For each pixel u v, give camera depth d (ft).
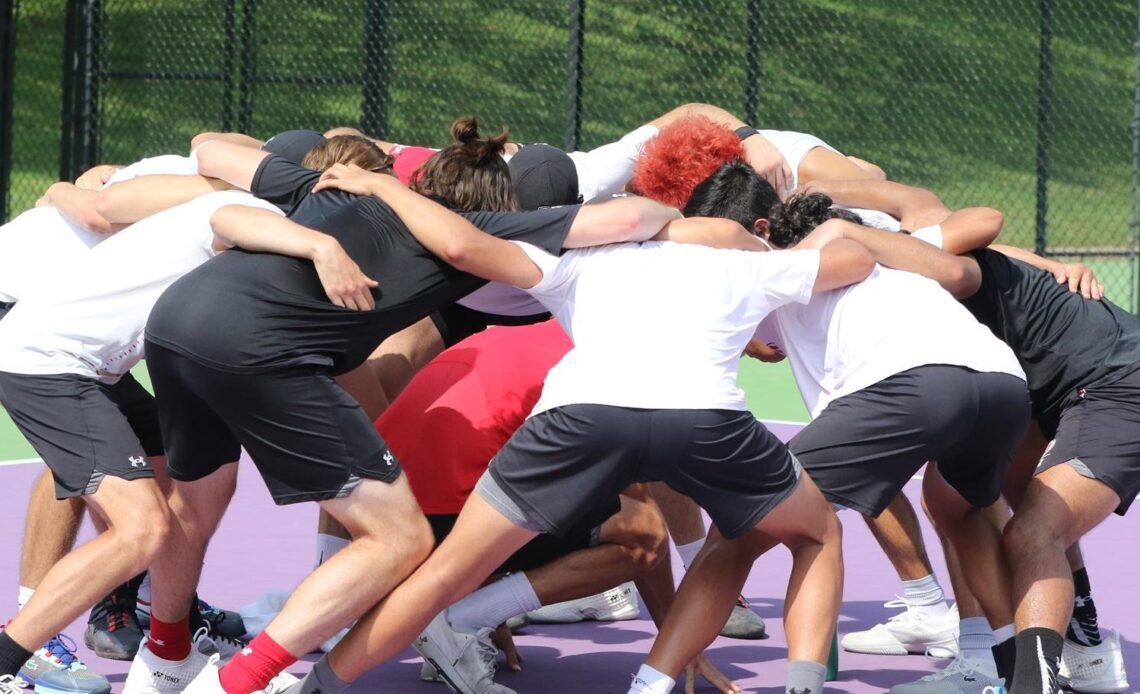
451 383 32.89
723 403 27.86
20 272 33.76
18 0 113.09
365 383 35.24
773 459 28.32
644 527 32.24
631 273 28.78
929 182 162.40
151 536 29.40
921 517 51.98
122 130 149.89
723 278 28.78
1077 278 33.32
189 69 152.76
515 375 32.71
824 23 169.58
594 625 39.37
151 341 28.14
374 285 28.12
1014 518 30.94
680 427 27.45
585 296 28.84
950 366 29.48
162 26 153.17
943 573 44.86
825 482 29.35
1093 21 166.81
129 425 30.76
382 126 113.39
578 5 95.61
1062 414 32.32
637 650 36.86
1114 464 30.81
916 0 170.71
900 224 34.40
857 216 32.71
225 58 114.62
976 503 31.04
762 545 29.66
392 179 29.76
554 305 29.60
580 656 36.29
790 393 78.74
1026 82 167.12
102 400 30.40
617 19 171.01
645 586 34.12
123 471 29.71
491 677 32.12
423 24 170.81
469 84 167.94
